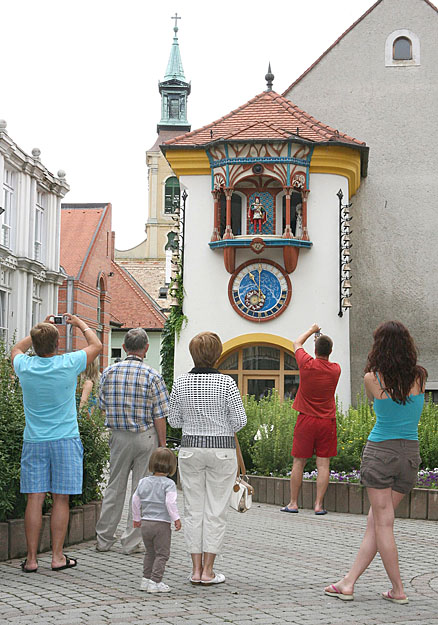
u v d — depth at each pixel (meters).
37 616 5.78
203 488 7.17
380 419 6.51
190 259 20.56
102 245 47.06
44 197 36.62
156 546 6.70
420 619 5.84
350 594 6.44
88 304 44.19
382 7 22.95
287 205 19.84
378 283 22.23
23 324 33.31
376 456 6.46
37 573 7.32
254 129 20.20
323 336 11.93
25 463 7.42
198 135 20.91
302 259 20.28
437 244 22.22
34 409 7.45
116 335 57.66
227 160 19.91
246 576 7.37
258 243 19.81
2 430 8.03
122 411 8.32
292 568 7.77
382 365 6.43
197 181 20.70
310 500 12.36
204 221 20.61
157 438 8.44
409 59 22.75
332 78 22.89
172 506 6.66
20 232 32.94
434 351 21.95
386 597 6.46
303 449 11.77
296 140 19.81
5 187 31.95
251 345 20.53
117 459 8.39
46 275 36.31
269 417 14.52
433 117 22.53
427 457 13.48
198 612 5.97
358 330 22.16
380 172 22.52
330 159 20.28
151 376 8.38
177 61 86.31
